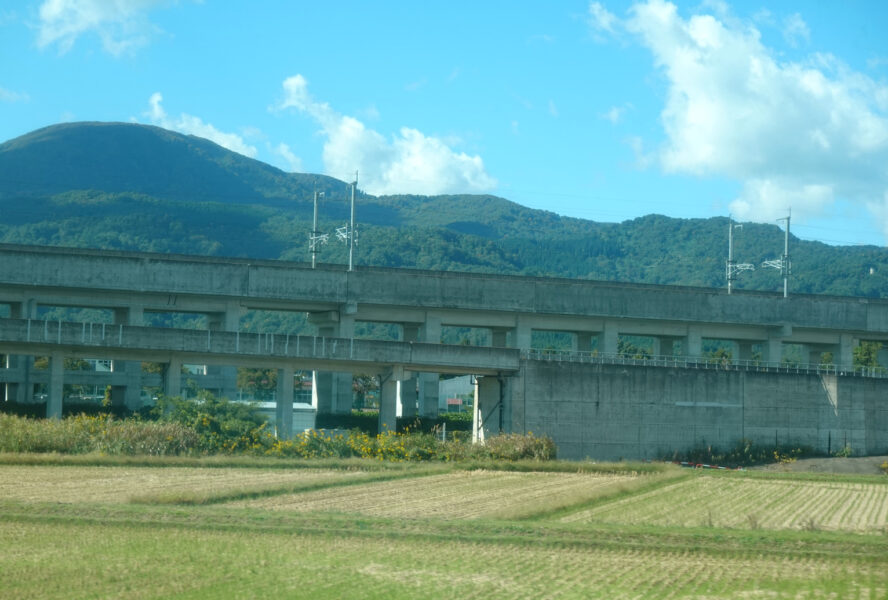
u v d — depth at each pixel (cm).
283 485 4453
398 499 4300
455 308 9069
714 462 8525
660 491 5169
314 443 6025
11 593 2328
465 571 2736
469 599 2384
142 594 2352
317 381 9638
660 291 9650
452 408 14525
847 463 8250
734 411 8906
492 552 3048
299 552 2958
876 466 8119
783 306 10031
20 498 3850
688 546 3177
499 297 9150
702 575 2750
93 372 8525
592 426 8406
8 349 7000
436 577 2638
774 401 9062
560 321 9619
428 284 8944
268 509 3778
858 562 2998
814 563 2970
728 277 10506
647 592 2512
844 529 3816
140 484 4391
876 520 4197
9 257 7738
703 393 8812
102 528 3266
